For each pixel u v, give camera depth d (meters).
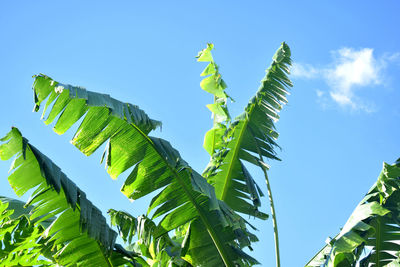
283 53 7.68
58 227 4.92
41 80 4.63
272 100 7.46
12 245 5.05
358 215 5.87
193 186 5.16
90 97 4.64
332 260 5.46
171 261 5.78
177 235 7.54
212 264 5.65
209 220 5.56
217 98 7.62
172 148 5.44
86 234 5.08
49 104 4.67
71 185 4.65
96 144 5.10
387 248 6.28
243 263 5.60
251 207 6.82
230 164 7.09
